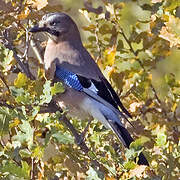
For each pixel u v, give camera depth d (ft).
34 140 30.53
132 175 27.81
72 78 38.06
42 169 31.04
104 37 37.01
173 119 36.14
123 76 35.29
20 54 36.81
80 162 32.04
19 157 28.58
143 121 36.78
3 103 30.17
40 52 41.09
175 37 34.42
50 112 32.76
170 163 30.17
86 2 39.04
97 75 37.50
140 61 37.63
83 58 38.86
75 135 33.09
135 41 37.22
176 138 34.99
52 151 35.40
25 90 29.04
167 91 37.99
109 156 30.09
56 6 37.96
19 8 34.50
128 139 34.24
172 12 36.58
